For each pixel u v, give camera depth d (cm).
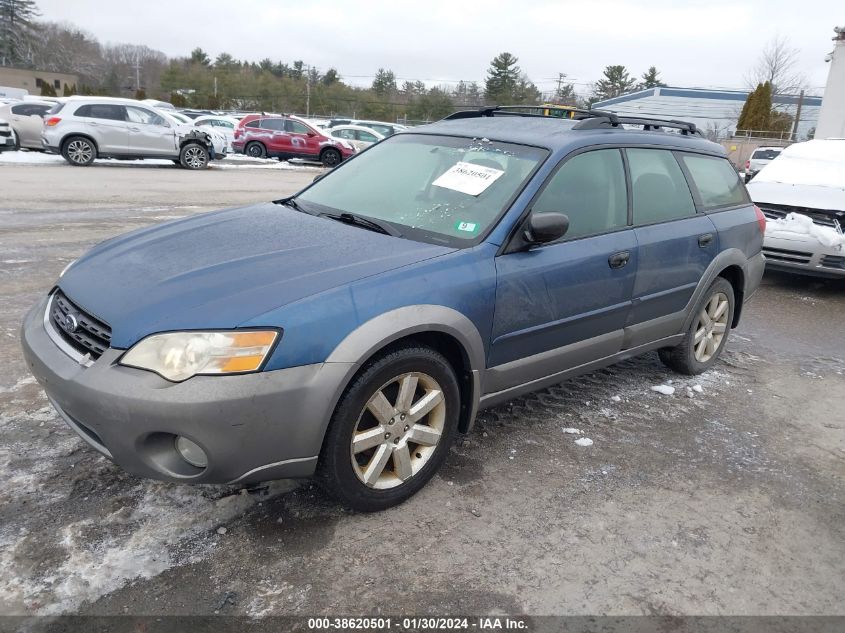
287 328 244
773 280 820
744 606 251
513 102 7481
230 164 2038
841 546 291
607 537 285
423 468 300
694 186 438
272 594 240
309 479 301
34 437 327
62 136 1577
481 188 338
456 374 313
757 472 347
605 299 363
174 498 288
